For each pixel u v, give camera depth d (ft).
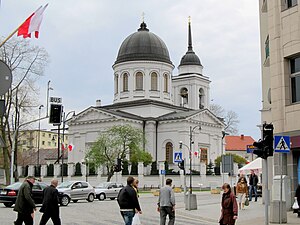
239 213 79.36
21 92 181.98
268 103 98.07
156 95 259.39
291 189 75.82
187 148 231.71
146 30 278.46
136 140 205.26
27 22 59.06
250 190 110.01
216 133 254.68
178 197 140.46
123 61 261.85
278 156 77.92
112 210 89.92
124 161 196.65
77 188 115.03
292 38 75.92
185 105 287.48
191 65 293.84
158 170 206.59
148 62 259.19
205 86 295.28
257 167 110.01
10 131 186.19
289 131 75.56
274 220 62.08
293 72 77.46
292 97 77.30
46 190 47.65
